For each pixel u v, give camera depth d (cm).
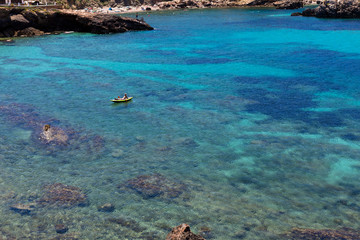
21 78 4322
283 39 7138
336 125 2755
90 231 1520
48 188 1870
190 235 1189
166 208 1692
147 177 1995
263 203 1747
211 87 3891
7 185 1897
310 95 3516
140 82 4147
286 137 2558
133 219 1606
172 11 16838
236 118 2953
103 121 2902
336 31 7919
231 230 1527
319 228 1536
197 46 6619
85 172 2061
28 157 2247
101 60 5419
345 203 1745
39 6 9325
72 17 8888
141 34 8544
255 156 2273
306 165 2145
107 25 8806
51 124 2805
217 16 13262
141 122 2881
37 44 7031
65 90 3812
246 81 4100
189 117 2989
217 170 2098
